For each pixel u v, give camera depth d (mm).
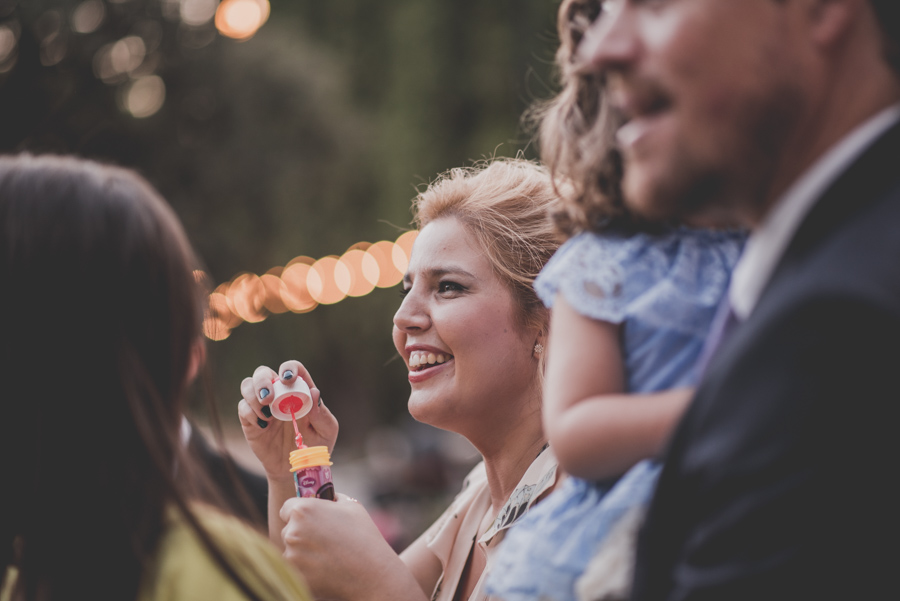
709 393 714
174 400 977
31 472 882
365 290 11875
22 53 8750
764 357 669
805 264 687
